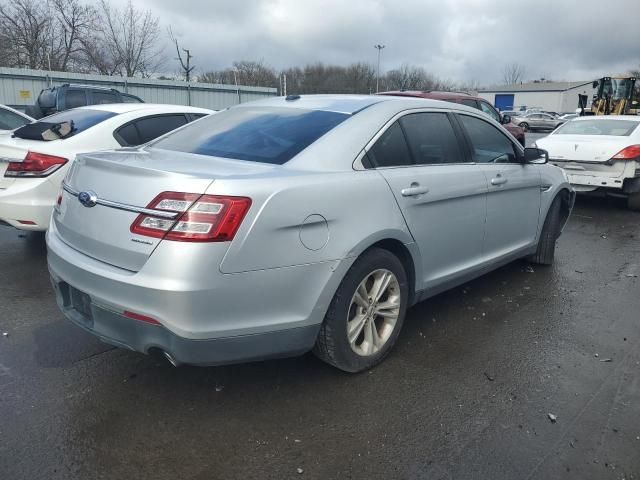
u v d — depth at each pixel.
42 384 3.13
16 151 5.00
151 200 2.55
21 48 33.47
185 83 27.52
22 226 5.03
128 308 2.57
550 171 5.25
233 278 2.55
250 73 48.88
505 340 3.89
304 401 3.03
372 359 3.35
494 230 4.39
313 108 3.61
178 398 3.03
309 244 2.79
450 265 3.95
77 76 24.09
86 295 2.80
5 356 3.44
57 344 3.62
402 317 3.52
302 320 2.83
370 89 60.72
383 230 3.15
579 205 9.69
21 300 4.37
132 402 2.98
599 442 2.73
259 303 2.66
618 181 8.56
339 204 2.93
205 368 3.35
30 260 5.37
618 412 3.00
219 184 2.53
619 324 4.24
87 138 5.43
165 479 2.42
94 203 2.78
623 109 23.36
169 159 3.04
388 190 3.24
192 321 2.50
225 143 3.37
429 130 3.82
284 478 2.45
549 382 3.31
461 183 3.85
